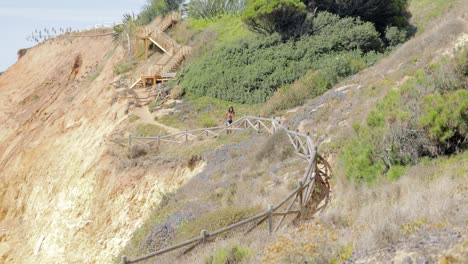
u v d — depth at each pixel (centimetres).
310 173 1495
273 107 2644
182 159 2314
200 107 3062
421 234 837
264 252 996
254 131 2389
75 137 3381
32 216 3034
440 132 1334
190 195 1903
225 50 3381
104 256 2280
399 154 1384
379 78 2144
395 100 1534
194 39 3922
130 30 4619
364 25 3122
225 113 2952
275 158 1884
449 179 1117
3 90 5609
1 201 3453
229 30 3844
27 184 3300
